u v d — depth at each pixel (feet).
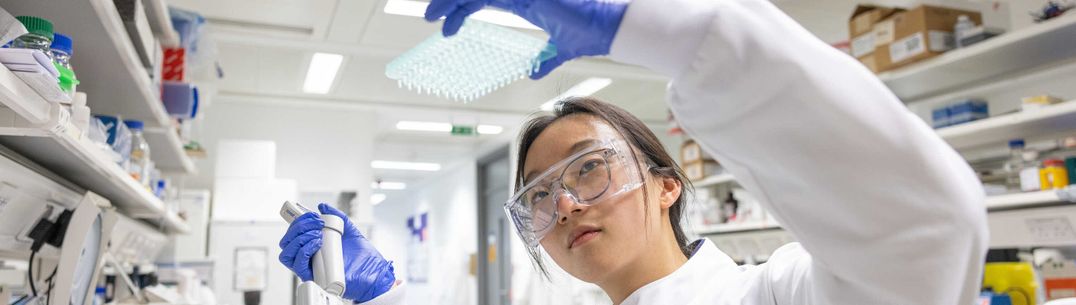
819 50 1.85
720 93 1.88
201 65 10.79
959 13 9.96
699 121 2.00
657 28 1.91
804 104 1.79
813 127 1.79
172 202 11.14
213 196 16.83
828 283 2.16
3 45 3.76
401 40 15.21
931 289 1.87
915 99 11.34
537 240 3.39
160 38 8.48
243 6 13.29
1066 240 8.48
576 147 3.32
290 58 16.62
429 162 31.76
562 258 3.32
